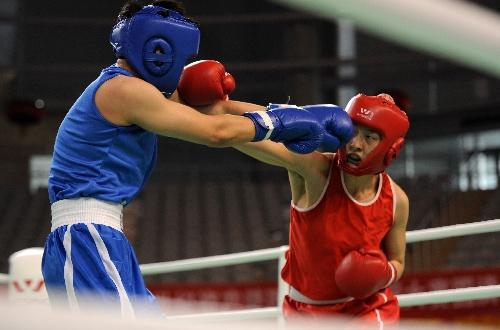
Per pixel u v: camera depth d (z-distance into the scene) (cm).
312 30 2420
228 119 369
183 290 1500
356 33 2606
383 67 2509
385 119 427
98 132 370
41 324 97
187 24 379
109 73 378
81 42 2589
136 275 372
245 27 2611
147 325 103
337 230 453
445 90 2484
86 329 98
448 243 1797
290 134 382
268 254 613
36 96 2530
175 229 2138
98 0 2620
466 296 550
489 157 2306
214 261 642
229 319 662
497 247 1822
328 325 112
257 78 2603
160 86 382
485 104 2352
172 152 2498
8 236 2081
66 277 354
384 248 483
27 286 614
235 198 2312
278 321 609
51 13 2597
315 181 453
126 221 2162
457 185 2166
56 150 382
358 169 434
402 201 466
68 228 362
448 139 2384
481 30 124
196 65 414
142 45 371
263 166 2492
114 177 373
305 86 2384
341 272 437
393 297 478
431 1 121
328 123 395
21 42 2500
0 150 2395
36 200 2245
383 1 118
